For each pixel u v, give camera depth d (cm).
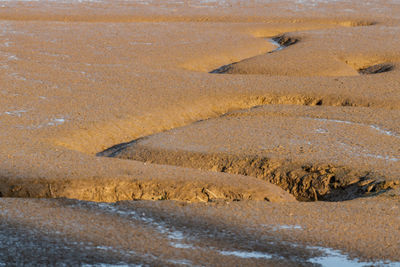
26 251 1337
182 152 2341
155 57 4403
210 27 6206
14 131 2552
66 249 1353
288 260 1333
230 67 4222
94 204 1678
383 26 6125
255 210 1642
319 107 3100
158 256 1333
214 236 1459
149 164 2109
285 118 2861
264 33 6238
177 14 7425
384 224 1545
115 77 3672
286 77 3744
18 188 1883
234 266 1294
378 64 4253
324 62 4262
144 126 2852
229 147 2394
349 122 2800
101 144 2620
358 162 2167
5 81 3444
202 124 2797
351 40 5109
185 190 1872
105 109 2981
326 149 2348
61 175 1936
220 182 1912
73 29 5650
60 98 3148
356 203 1727
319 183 2081
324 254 1366
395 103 3166
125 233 1461
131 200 1722
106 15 7181
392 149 2359
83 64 4022
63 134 2583
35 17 6944
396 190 1867
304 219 1577
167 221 1553
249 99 3294
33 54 4272
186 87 3459
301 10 7962
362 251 1384
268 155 2266
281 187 2138
